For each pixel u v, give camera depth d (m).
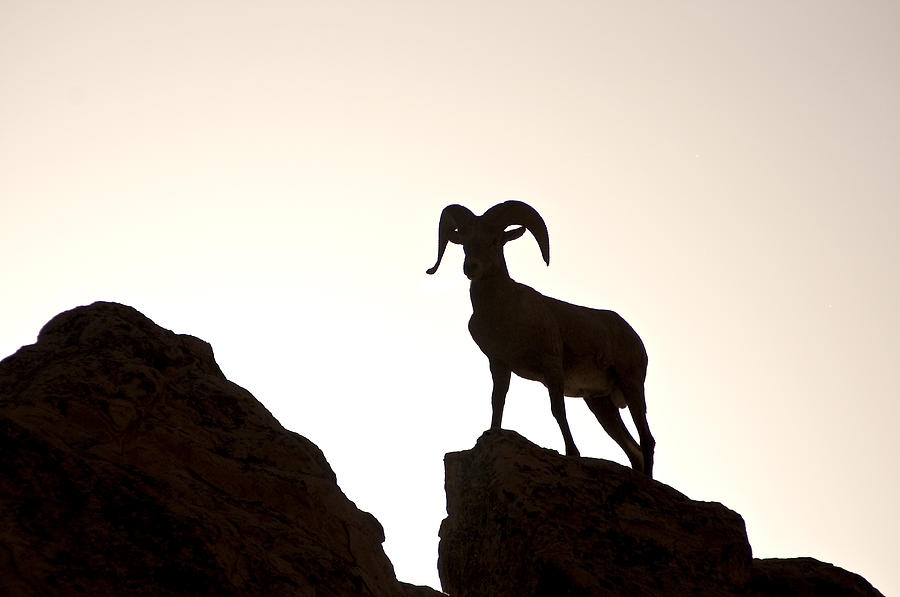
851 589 36.12
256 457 25.31
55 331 27.00
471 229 40.66
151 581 20.00
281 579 21.67
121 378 24.89
